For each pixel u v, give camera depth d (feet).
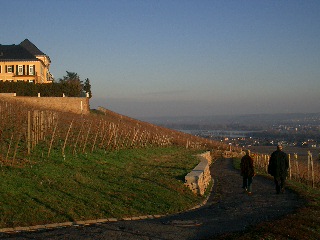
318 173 129.18
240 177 106.11
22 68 246.88
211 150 214.28
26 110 131.03
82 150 84.12
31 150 71.20
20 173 54.90
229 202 63.26
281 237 36.70
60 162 67.62
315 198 63.41
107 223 43.04
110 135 106.63
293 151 296.71
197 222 44.86
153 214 50.08
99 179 61.98
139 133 157.28
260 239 35.50
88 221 43.11
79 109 205.26
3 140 75.10
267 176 100.58
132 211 49.32
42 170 58.85
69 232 38.22
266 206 56.85
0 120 94.07
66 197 49.29
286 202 60.18
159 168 85.10
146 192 59.26
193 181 69.62
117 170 73.15
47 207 44.83
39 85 213.66
